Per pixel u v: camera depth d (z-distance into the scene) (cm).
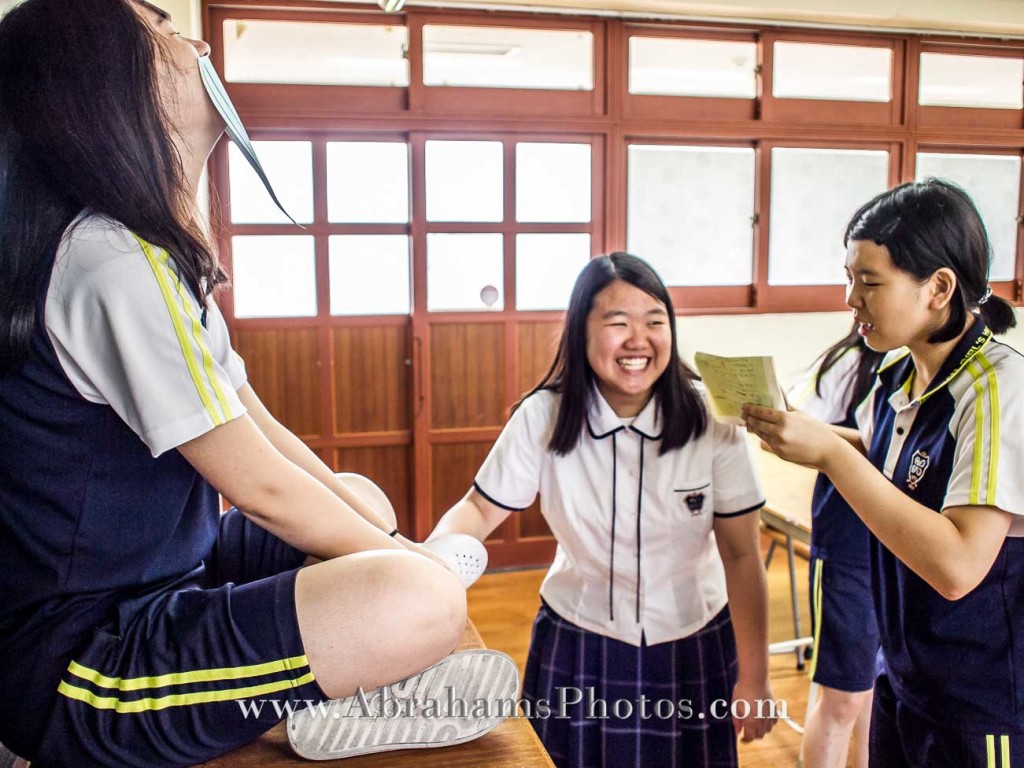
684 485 141
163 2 292
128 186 84
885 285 119
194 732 88
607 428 141
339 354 362
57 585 88
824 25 382
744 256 396
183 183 93
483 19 352
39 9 84
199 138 97
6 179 85
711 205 390
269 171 349
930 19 376
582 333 139
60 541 87
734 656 152
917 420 125
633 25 366
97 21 84
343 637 88
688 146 384
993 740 118
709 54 378
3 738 91
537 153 367
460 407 372
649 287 135
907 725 128
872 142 397
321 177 352
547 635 152
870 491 113
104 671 86
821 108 389
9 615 89
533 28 358
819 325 393
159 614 89
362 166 356
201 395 84
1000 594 116
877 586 134
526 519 380
